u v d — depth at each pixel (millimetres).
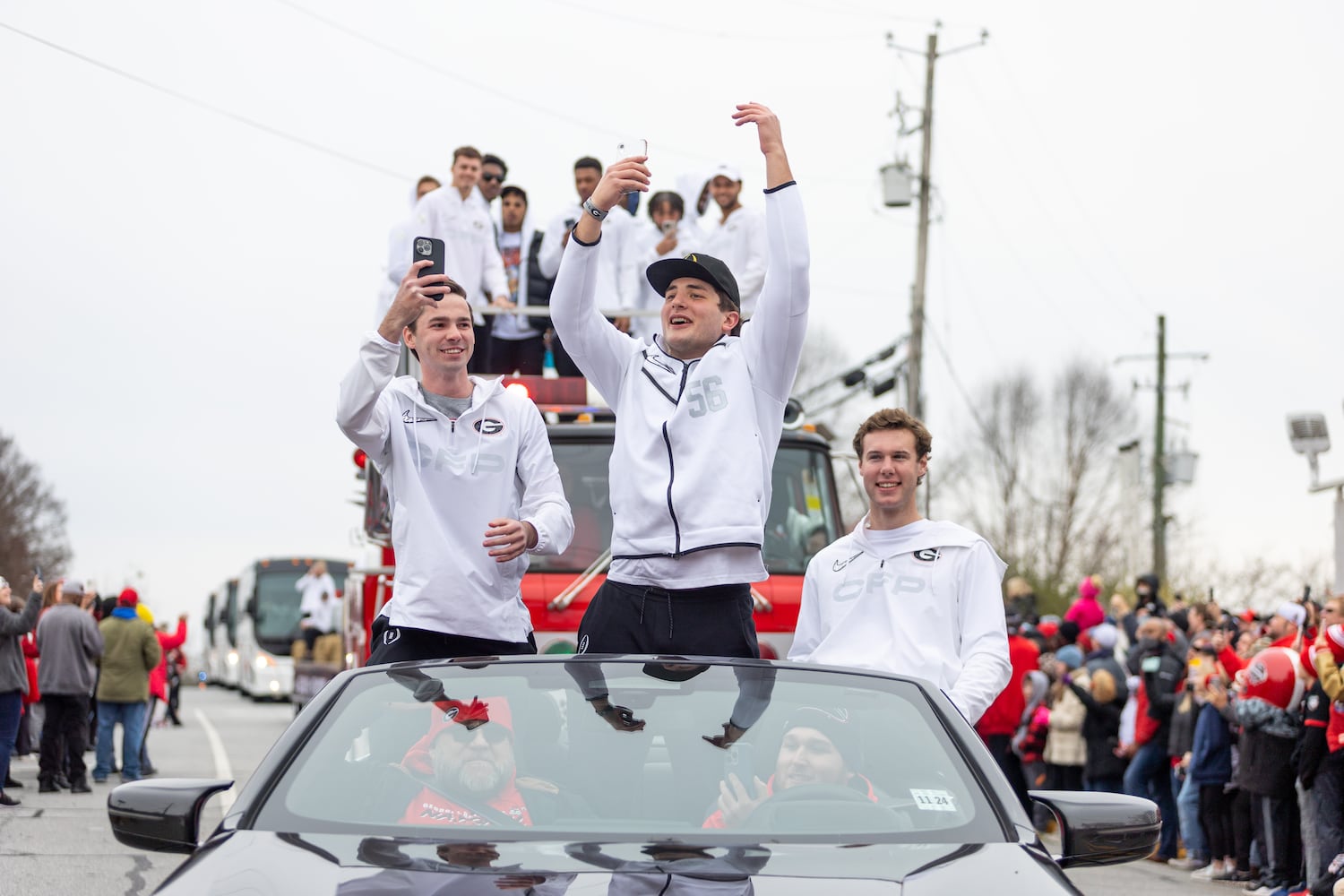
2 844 10375
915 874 3262
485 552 5504
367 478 10539
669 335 5305
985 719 13047
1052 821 13203
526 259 11625
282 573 40969
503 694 4012
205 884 3172
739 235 11008
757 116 5285
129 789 3699
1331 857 9234
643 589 5199
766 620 9039
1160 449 38938
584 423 9180
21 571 84062
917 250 27547
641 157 5312
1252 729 10109
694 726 3889
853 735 3914
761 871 3250
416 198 13648
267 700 41594
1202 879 11070
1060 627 14031
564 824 3596
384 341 5223
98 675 15984
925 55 27594
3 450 86000
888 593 5391
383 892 3070
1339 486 11508
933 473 54062
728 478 5129
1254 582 32375
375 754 3779
